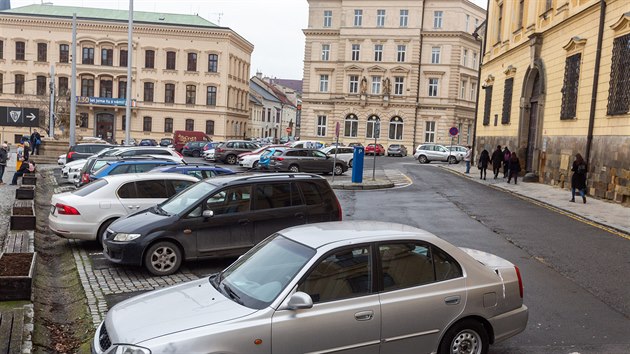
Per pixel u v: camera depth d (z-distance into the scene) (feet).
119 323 16.10
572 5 73.36
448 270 18.44
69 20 210.38
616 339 21.80
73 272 31.91
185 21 219.20
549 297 26.99
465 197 65.87
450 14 203.10
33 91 212.64
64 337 23.02
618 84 59.52
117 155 68.85
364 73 208.44
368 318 16.72
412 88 205.77
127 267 32.81
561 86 76.02
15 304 24.43
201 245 31.60
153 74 213.87
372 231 18.65
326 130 214.07
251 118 270.67
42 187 73.51
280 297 16.06
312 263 16.80
